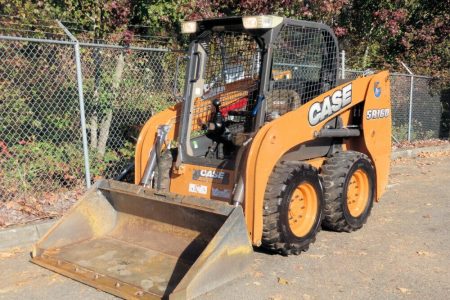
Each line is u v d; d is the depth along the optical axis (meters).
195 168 5.72
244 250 4.88
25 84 7.57
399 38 14.72
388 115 7.14
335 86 6.41
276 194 5.30
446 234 6.59
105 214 5.79
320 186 5.87
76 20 8.02
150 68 8.40
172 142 6.47
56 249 5.44
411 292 4.88
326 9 9.65
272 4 8.89
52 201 7.00
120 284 4.65
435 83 14.05
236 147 5.80
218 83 6.08
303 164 5.62
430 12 14.80
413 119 13.66
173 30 8.90
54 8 7.86
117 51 8.03
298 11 9.44
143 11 8.39
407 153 12.34
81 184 7.59
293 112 5.55
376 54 14.73
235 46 5.94
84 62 7.82
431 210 7.69
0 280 5.04
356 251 5.93
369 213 6.82
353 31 13.60
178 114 6.39
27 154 7.50
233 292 4.79
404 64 13.49
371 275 5.26
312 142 6.27
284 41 5.71
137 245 5.48
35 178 7.38
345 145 6.88
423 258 5.75
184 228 5.32
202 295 4.69
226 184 5.45
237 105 6.00
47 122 7.75
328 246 6.07
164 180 5.91
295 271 5.32
